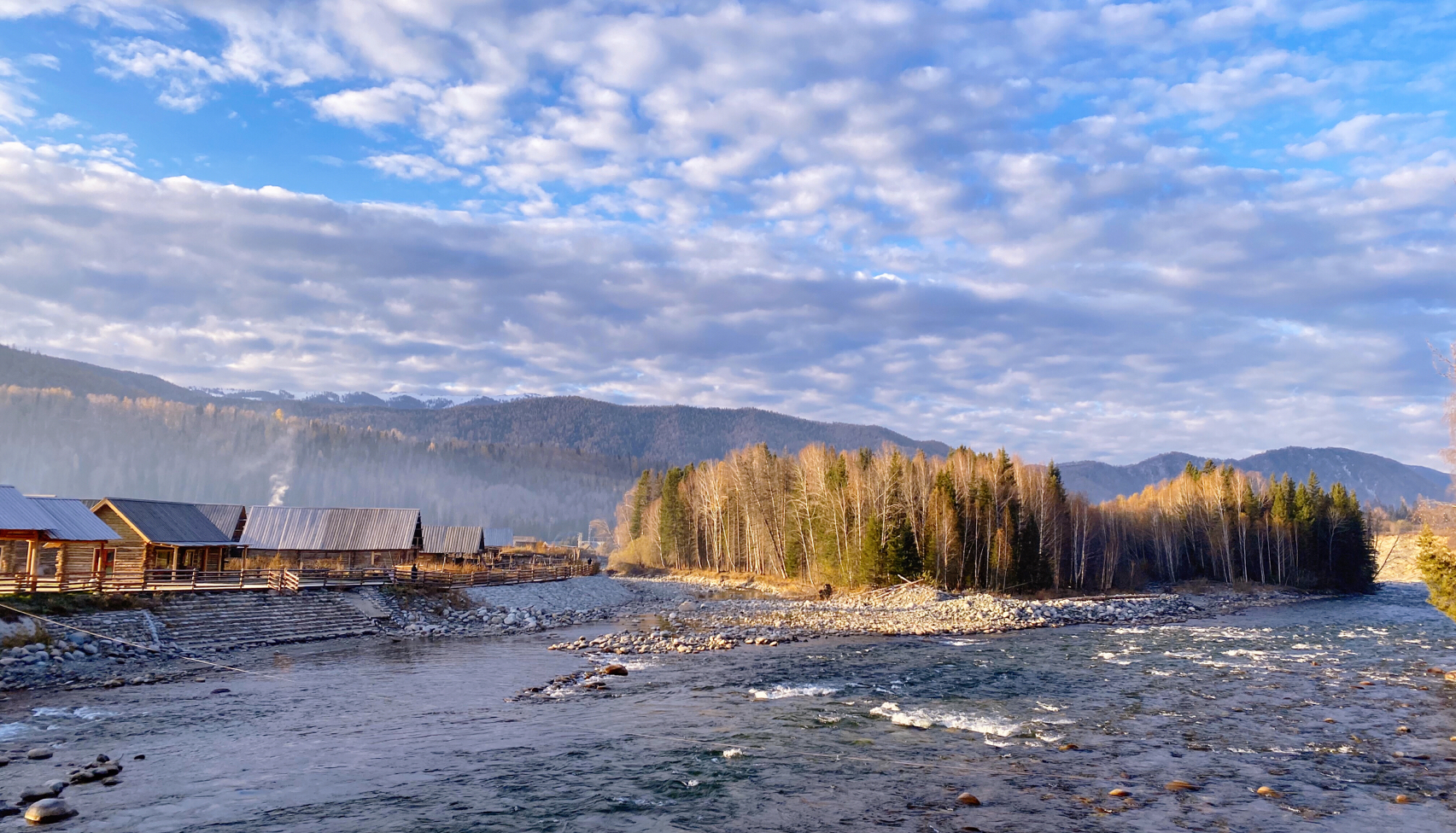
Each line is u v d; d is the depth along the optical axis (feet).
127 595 144.46
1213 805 60.39
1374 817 57.82
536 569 293.23
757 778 67.72
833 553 305.73
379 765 71.05
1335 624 205.46
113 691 103.40
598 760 73.26
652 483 569.23
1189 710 95.45
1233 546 379.55
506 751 76.23
